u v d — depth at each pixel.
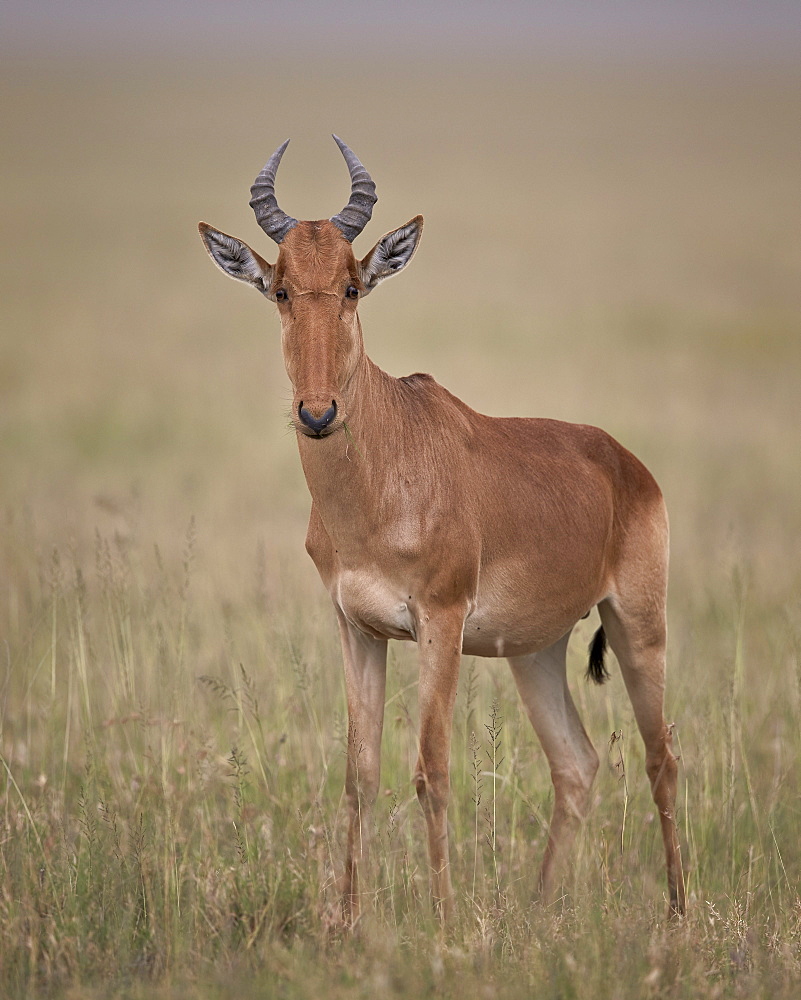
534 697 26.39
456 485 23.48
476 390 71.75
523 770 28.36
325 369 21.61
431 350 87.62
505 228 184.75
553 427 26.92
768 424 66.56
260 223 23.53
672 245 167.75
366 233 122.69
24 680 31.50
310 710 27.78
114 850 22.50
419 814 26.69
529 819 26.44
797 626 34.53
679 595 39.97
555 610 25.28
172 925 20.34
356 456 22.41
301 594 38.22
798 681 29.42
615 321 105.06
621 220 196.25
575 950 19.53
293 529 46.97
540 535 24.73
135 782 25.64
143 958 19.73
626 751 28.28
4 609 35.25
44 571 36.59
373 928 20.55
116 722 25.97
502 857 25.17
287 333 22.33
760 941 20.73
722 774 27.00
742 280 133.88
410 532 22.81
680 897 23.69
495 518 24.16
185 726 27.88
